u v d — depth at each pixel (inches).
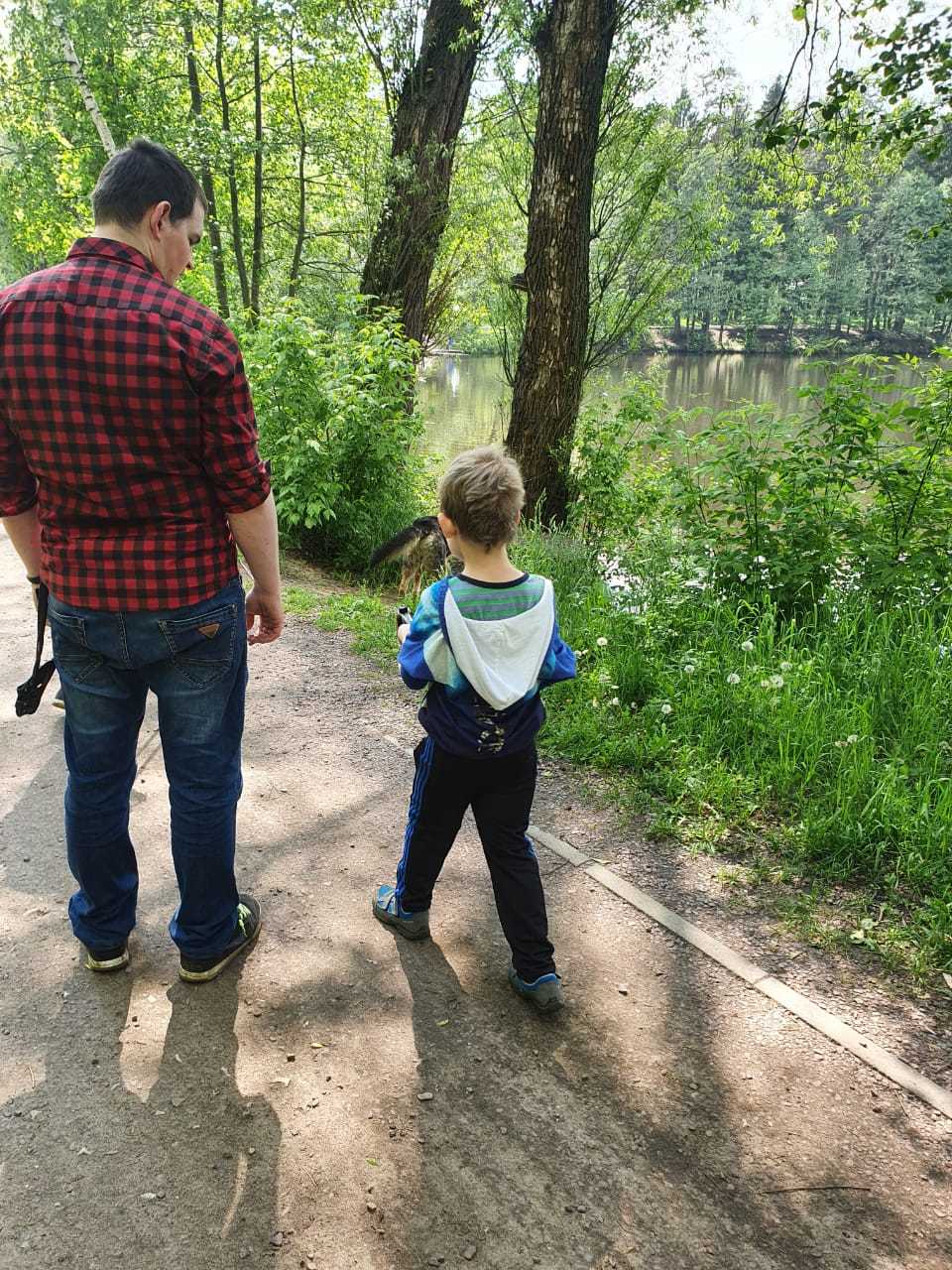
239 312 354.9
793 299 2375.7
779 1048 90.3
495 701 84.3
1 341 71.9
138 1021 91.4
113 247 74.7
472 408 944.9
